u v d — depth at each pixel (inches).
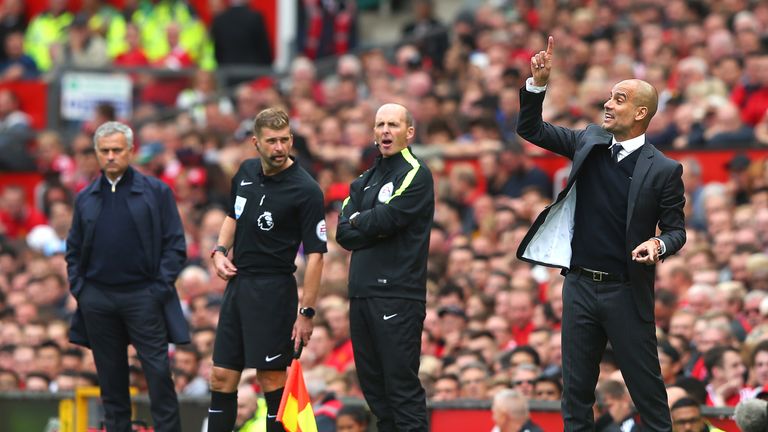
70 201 2689.5
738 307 1729.8
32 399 1839.3
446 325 1839.3
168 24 3358.8
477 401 1576.0
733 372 1525.6
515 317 1822.1
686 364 1626.5
